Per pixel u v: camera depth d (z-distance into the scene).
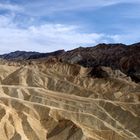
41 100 117.31
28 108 104.38
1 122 89.62
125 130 110.75
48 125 100.19
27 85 154.75
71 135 94.00
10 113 94.25
